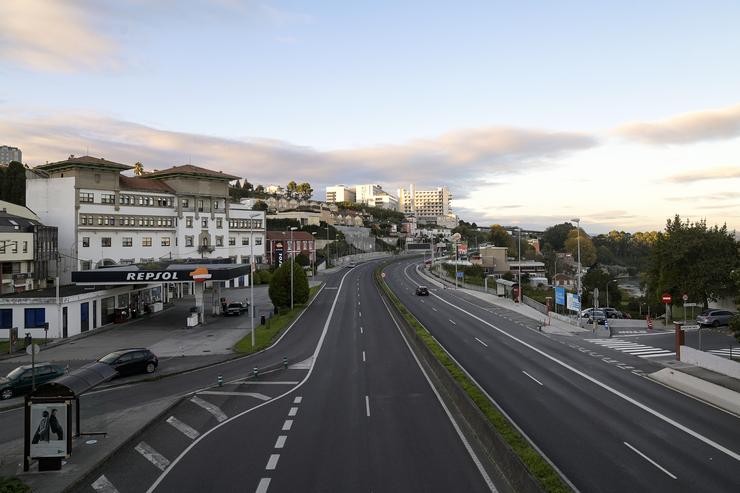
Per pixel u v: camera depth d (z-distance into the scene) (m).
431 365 34.66
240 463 18.52
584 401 26.19
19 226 64.69
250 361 38.22
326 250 156.62
